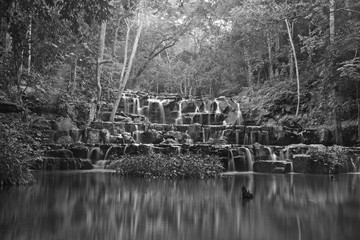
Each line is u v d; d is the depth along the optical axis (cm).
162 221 419
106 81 2512
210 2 2720
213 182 912
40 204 528
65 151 1261
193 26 2942
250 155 1401
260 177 1105
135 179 951
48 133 1481
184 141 1783
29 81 1427
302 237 344
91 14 786
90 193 661
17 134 843
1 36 899
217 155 1319
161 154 1198
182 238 337
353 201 605
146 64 3120
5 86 1108
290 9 2114
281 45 3272
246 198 623
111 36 2558
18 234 341
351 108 2094
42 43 1155
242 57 3269
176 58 4375
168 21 3073
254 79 3425
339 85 1986
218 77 3412
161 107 2745
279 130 1945
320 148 1437
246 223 412
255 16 2366
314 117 2259
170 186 802
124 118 2216
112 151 1334
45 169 1183
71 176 1005
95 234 347
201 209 507
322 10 1969
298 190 768
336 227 392
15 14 808
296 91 2588
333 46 1883
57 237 332
